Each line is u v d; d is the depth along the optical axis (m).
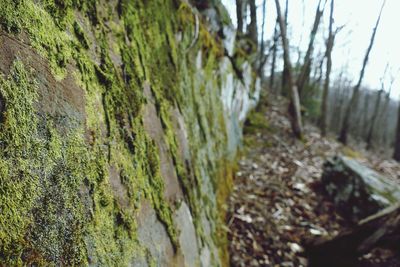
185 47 3.41
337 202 5.44
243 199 4.78
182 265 1.81
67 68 1.13
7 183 0.78
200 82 3.99
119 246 1.19
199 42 4.03
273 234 4.21
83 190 1.05
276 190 5.47
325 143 10.52
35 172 0.87
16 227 0.77
